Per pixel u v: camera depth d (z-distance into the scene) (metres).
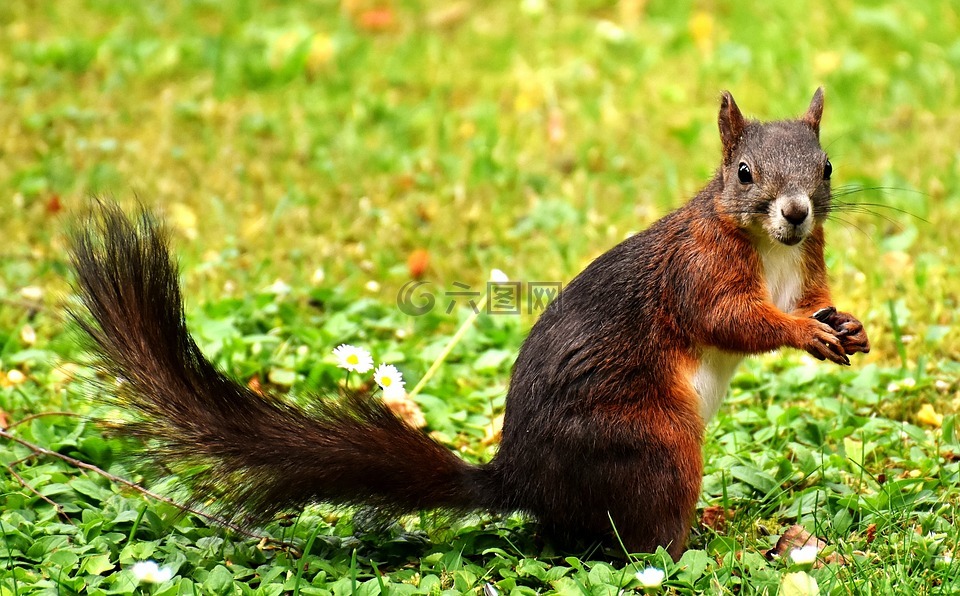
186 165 15.12
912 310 11.60
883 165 14.69
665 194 14.38
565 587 7.23
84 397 9.02
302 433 7.73
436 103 16.86
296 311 11.81
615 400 7.76
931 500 8.41
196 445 7.68
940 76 16.84
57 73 17.44
